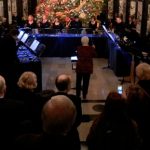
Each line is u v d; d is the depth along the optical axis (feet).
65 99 8.58
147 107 12.60
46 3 43.60
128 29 46.93
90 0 42.39
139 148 11.05
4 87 12.94
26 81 14.65
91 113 25.30
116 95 10.59
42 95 14.40
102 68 41.42
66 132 8.46
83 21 43.04
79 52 27.99
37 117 13.79
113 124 10.28
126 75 36.68
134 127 10.43
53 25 49.49
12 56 25.23
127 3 56.75
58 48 48.55
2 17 52.21
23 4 65.16
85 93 28.63
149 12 41.57
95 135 10.37
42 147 8.32
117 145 10.02
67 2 42.34
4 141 11.48
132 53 31.19
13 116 11.96
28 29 48.34
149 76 14.53
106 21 57.82
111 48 40.29
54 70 40.01
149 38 36.47
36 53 28.50
